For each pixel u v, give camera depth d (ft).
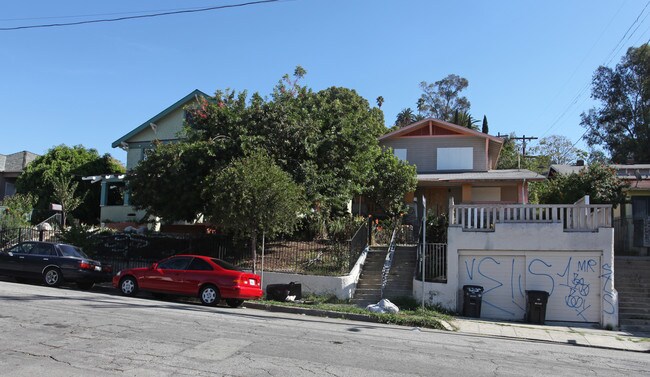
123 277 52.44
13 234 74.38
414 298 54.65
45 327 29.43
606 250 50.80
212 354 25.25
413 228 77.92
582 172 81.00
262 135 64.44
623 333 46.24
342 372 23.29
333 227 73.31
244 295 48.32
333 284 55.47
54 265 54.29
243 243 65.16
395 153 102.99
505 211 54.49
